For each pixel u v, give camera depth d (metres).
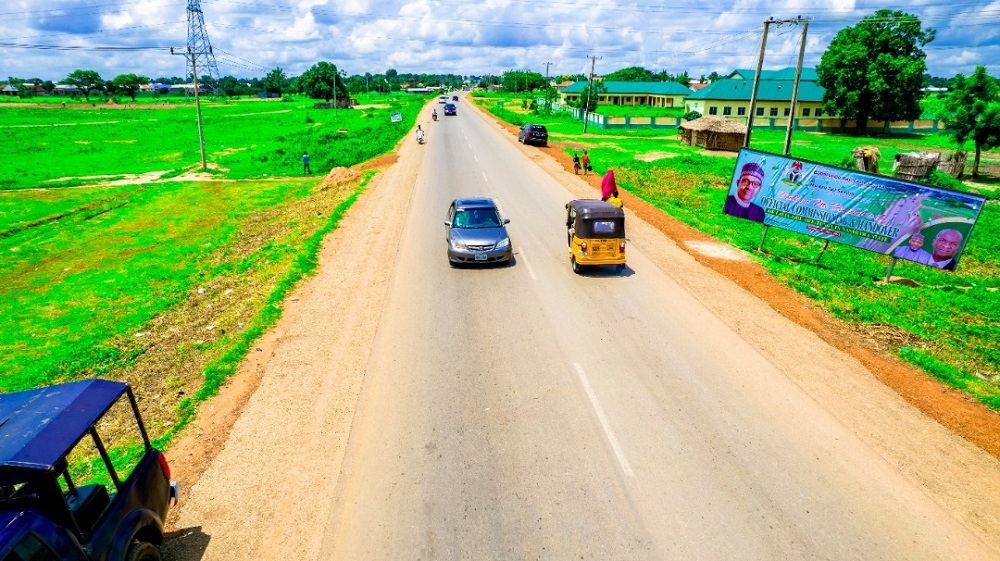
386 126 62.03
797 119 69.88
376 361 9.98
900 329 11.93
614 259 14.41
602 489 6.80
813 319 12.12
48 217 26.16
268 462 7.36
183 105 116.81
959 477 7.07
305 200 27.95
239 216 25.45
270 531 6.23
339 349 10.48
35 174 38.28
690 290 13.64
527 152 40.44
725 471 7.11
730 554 5.88
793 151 47.53
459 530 6.20
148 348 12.04
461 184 27.50
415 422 8.16
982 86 35.38
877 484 6.91
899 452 7.54
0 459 4.37
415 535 6.14
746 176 17.86
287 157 43.19
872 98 64.00
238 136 60.81
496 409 8.46
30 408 5.19
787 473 7.08
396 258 16.14
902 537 6.10
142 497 5.61
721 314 12.17
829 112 67.94
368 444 7.68
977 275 17.44
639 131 65.25
